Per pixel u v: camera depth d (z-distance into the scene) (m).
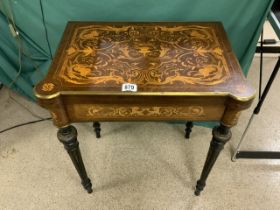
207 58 0.77
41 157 1.20
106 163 1.17
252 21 1.02
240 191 1.06
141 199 1.04
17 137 1.29
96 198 1.04
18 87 1.43
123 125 1.34
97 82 0.69
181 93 0.66
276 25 0.87
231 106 0.68
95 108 0.71
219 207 1.01
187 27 0.91
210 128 1.32
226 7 0.99
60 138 0.77
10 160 1.18
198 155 1.20
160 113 0.74
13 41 1.21
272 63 1.68
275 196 1.04
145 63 0.75
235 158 1.16
